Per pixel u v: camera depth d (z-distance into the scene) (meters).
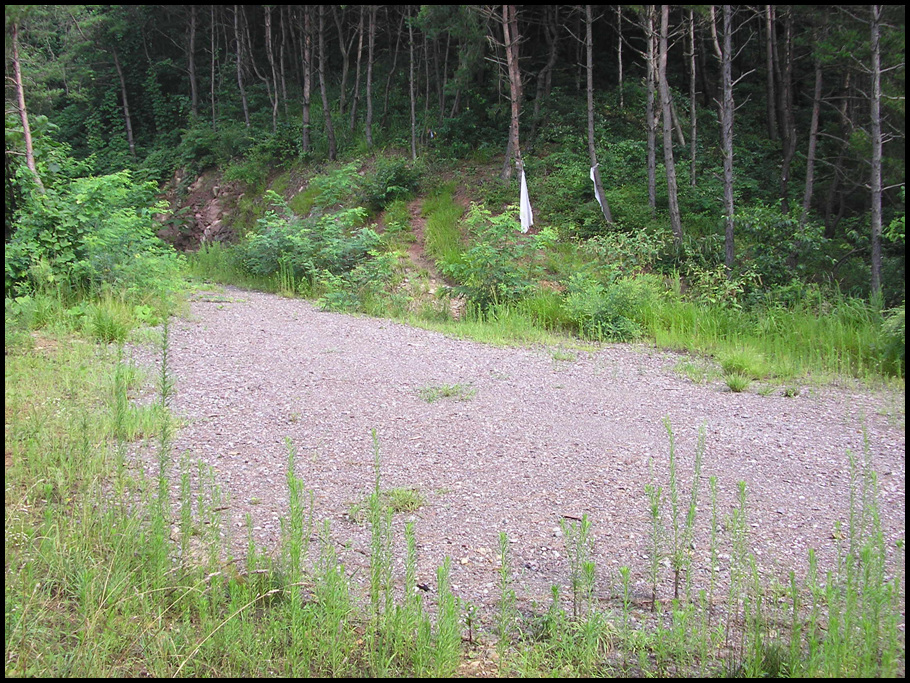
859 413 7.03
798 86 27.73
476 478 5.08
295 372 8.00
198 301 12.78
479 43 21.92
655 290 12.36
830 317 10.72
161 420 5.55
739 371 8.81
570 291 12.58
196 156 28.33
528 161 21.36
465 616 3.32
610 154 21.06
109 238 10.63
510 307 12.65
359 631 3.18
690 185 19.86
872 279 12.58
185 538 3.62
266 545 3.94
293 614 2.98
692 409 7.07
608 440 6.01
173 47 36.03
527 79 26.12
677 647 3.02
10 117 11.38
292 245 15.78
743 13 28.92
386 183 20.62
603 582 3.68
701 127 24.78
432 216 18.95
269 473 5.04
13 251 9.78
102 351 7.97
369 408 6.75
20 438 4.95
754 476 5.24
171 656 2.92
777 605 3.30
